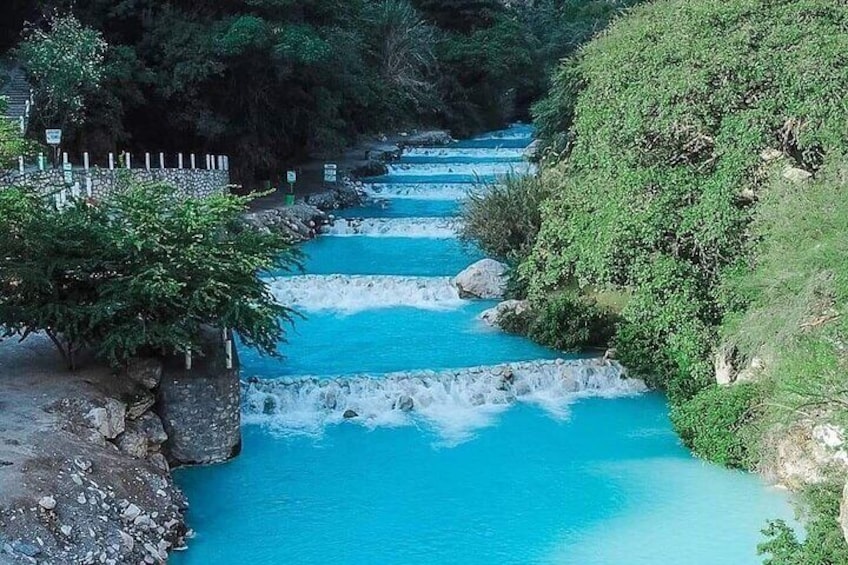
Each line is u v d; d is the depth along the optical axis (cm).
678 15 2172
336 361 2366
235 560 1480
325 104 4609
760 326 1634
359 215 4259
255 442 1927
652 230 1947
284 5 4184
